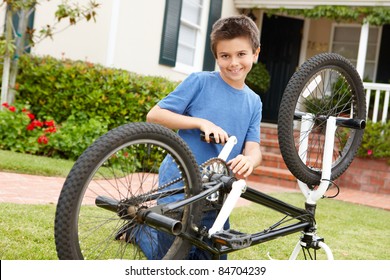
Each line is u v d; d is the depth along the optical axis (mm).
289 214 2551
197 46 9711
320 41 11617
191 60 9758
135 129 1961
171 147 2082
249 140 2654
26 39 7098
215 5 9766
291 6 9953
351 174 8211
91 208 4051
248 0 10352
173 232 1941
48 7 7527
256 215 4844
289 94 2516
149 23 8391
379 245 4320
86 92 7000
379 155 7891
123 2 7879
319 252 3855
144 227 2416
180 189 2240
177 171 2420
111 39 7770
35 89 7098
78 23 7715
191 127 2367
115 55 7852
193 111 2521
